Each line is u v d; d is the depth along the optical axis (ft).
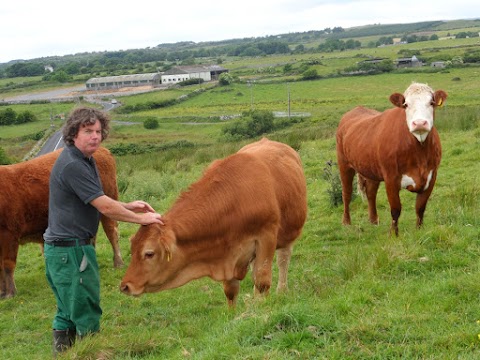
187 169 64.90
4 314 26.53
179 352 16.39
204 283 27.17
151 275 17.66
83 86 551.59
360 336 15.10
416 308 16.97
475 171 39.70
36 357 20.16
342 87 342.03
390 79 347.77
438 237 24.11
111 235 32.42
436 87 272.72
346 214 33.81
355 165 31.96
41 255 36.58
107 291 28.30
